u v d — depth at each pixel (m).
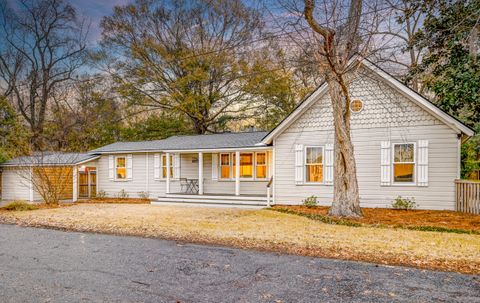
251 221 11.06
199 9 27.52
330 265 6.11
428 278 5.35
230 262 6.35
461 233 8.80
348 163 11.46
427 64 15.76
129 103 28.20
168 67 27.66
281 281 5.24
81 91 30.33
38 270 5.92
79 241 8.41
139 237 8.85
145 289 4.91
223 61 26.91
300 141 14.77
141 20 27.34
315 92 14.20
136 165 20.02
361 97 13.78
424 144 12.78
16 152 20.78
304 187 14.64
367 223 10.34
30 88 29.97
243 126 31.22
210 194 17.06
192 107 27.02
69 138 28.50
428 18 14.95
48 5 29.36
